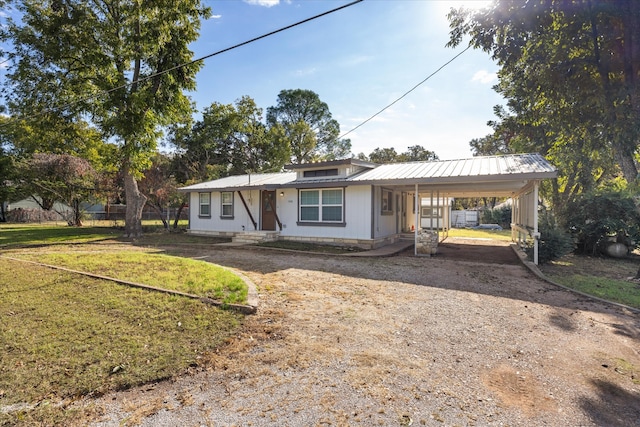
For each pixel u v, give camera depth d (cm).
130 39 1379
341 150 4181
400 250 1118
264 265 830
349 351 356
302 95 3894
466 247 1316
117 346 356
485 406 263
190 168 2919
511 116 1698
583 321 458
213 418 247
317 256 991
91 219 2700
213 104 3002
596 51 776
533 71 880
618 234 1062
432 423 241
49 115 1405
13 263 761
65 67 1398
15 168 2077
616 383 301
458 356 349
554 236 889
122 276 634
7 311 454
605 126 824
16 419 245
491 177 871
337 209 1223
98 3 1395
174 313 446
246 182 1487
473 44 866
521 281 688
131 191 1548
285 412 253
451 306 514
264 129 3428
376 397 273
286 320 441
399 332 409
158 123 1562
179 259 827
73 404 265
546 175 804
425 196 1870
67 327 403
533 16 769
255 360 335
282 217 1366
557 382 301
